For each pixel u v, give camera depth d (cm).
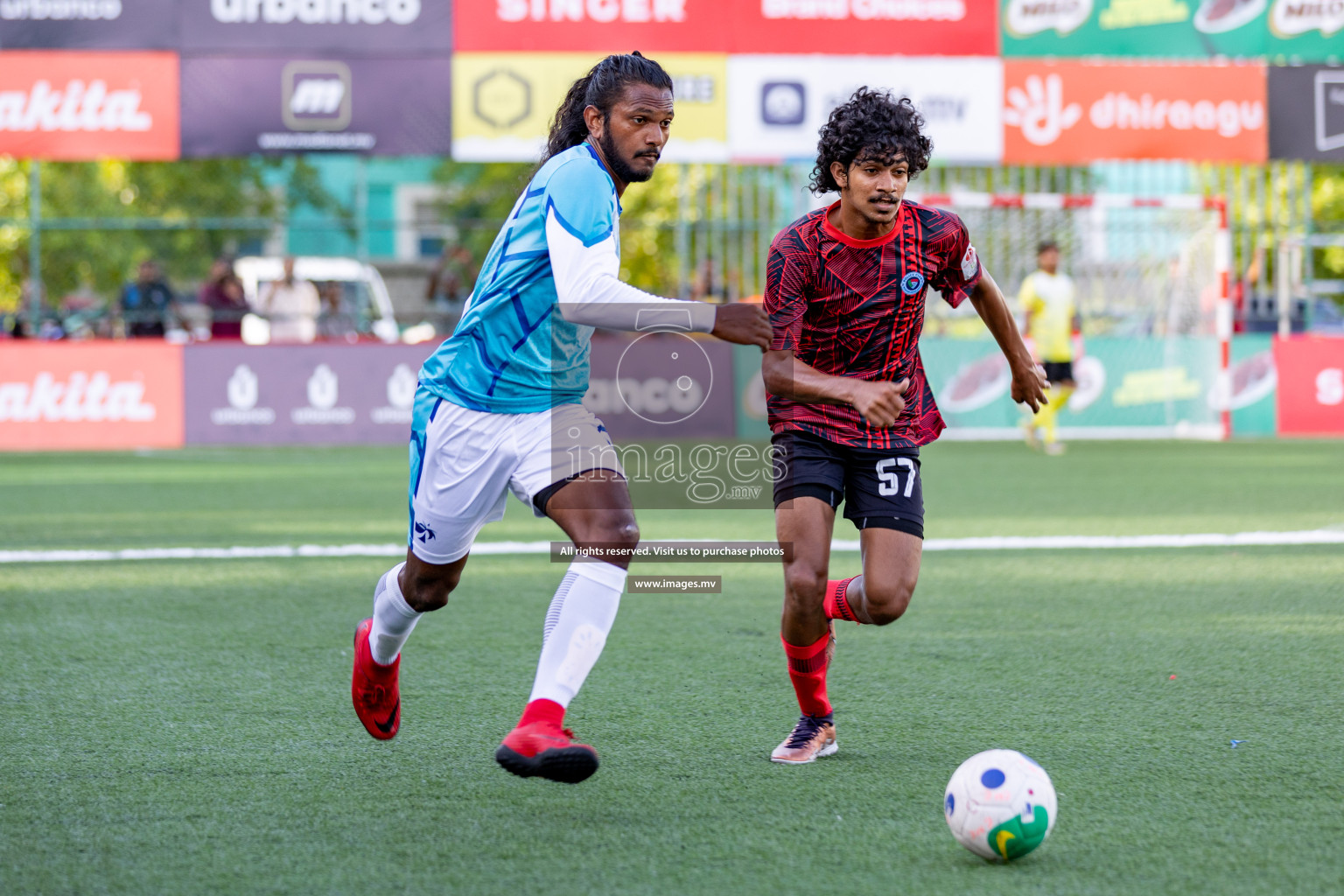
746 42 4341
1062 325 4109
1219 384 4778
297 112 4300
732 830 882
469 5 4297
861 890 778
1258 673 1336
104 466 3762
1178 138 4525
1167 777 995
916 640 1496
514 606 1708
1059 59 4469
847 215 1059
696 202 4691
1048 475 3434
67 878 798
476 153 4325
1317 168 5766
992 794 812
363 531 2420
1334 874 799
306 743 1094
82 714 1184
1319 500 2838
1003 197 4575
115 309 4856
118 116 4288
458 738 1110
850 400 1022
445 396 932
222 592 1817
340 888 781
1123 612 1656
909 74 4412
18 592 1825
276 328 4747
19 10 4244
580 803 940
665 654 1427
